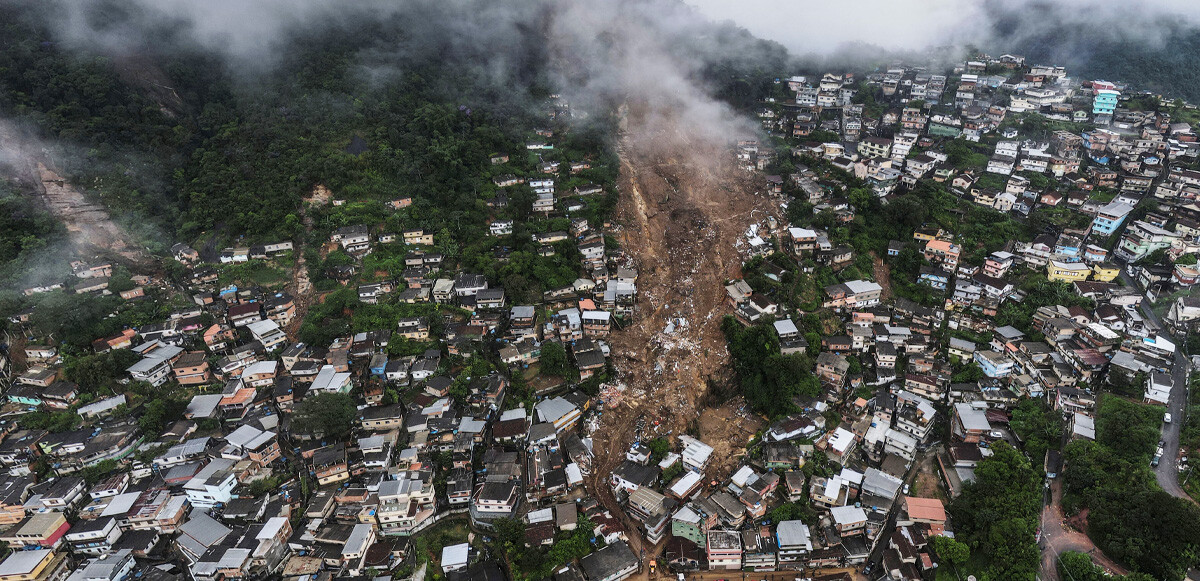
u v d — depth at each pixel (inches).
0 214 4308.6
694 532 3107.8
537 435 3528.5
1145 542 2778.1
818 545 2999.5
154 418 3506.4
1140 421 3324.3
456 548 3083.2
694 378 4047.7
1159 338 3831.2
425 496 3193.9
